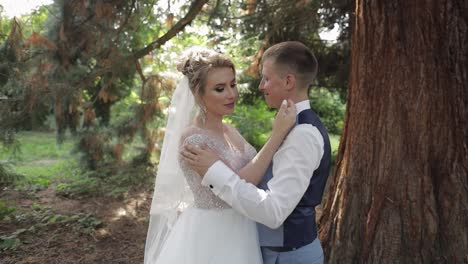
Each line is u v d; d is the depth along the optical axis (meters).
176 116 2.04
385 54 2.38
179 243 1.92
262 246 1.91
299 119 1.75
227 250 1.89
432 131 2.33
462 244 2.29
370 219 2.45
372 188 2.45
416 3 2.28
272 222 1.60
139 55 5.33
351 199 2.55
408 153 2.36
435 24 2.29
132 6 4.96
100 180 6.55
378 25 2.39
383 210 2.42
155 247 2.16
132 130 6.51
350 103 2.70
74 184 6.32
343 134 2.82
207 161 1.70
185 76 2.02
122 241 4.23
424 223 2.34
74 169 7.40
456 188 2.31
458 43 2.30
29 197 5.84
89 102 6.36
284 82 1.78
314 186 1.78
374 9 2.40
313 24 6.25
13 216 4.79
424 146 2.33
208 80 1.86
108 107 7.04
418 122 2.33
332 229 2.70
